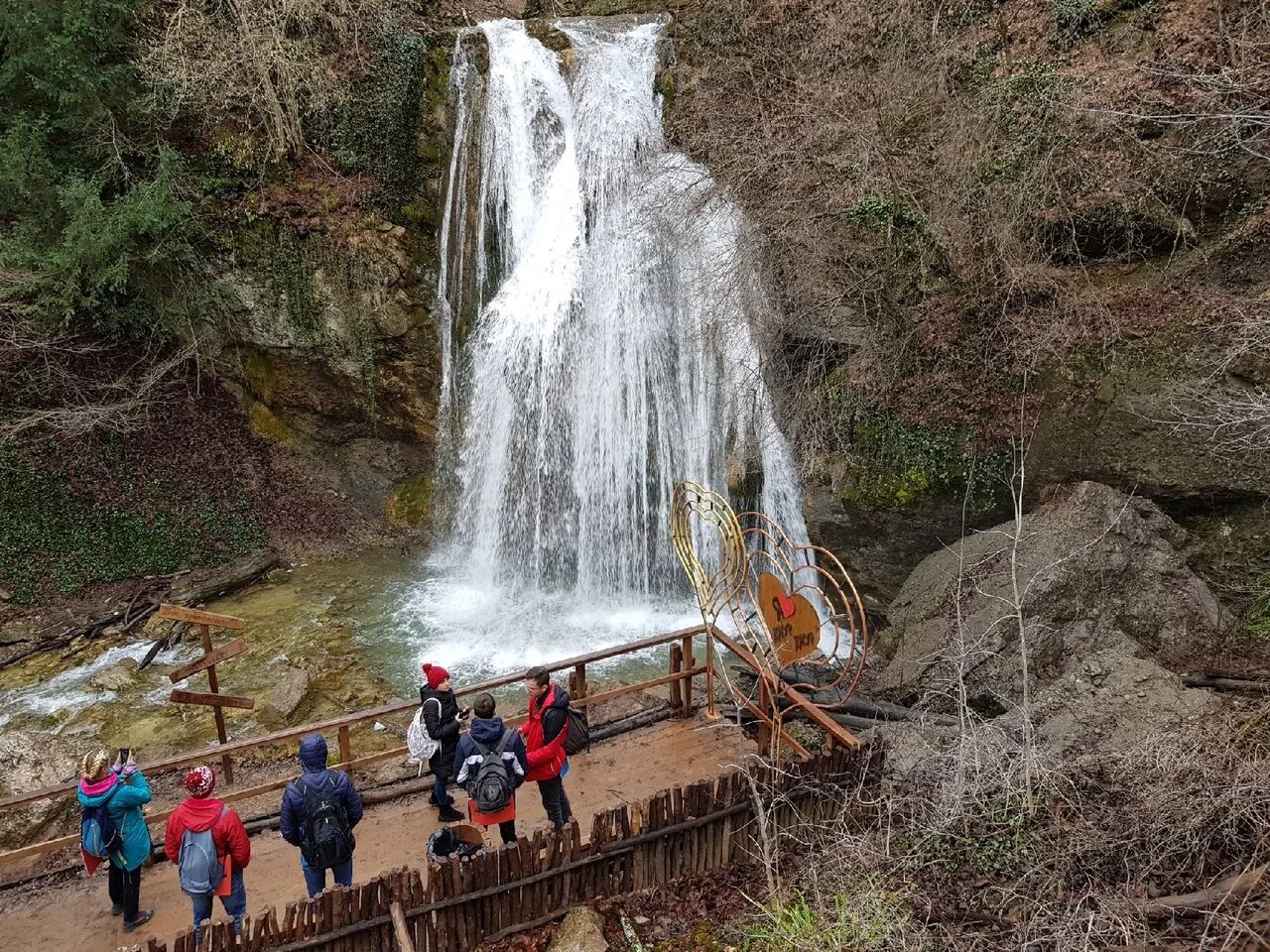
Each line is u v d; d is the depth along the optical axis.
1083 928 5.12
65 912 6.67
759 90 14.10
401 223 16.20
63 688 11.71
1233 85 9.24
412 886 5.67
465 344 15.90
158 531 14.95
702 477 14.11
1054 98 11.04
